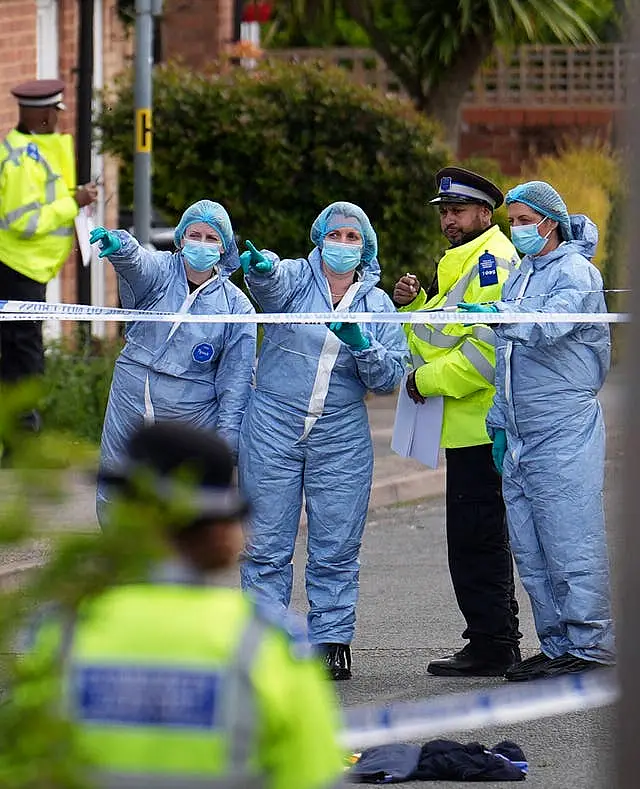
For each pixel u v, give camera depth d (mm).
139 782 11781
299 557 38719
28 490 11906
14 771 11289
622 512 13602
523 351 27047
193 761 11781
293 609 33094
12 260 42250
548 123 101125
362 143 55000
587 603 26938
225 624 12023
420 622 32375
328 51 96500
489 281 28250
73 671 11938
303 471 28281
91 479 12383
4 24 53250
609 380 55062
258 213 55438
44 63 57594
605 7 99938
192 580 12406
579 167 72625
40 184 42188
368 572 37031
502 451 27594
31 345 42562
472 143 102125
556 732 24641
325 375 27812
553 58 101188
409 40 78812
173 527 12211
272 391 28094
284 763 11914
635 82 13336
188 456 12828
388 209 54812
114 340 49844
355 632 31625
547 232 27156
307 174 55406
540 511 27141
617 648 13781
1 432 12086
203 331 28703
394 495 45500
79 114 51062
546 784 22172
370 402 57875
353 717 21203
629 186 13383
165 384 28797
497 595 28266
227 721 11789
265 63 56812
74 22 58406
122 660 11922
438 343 28797
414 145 54625
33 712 11516
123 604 12086
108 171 60281
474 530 28266
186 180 55844
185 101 54969
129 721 11844
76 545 11703
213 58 72000
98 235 28266
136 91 44906
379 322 27859
